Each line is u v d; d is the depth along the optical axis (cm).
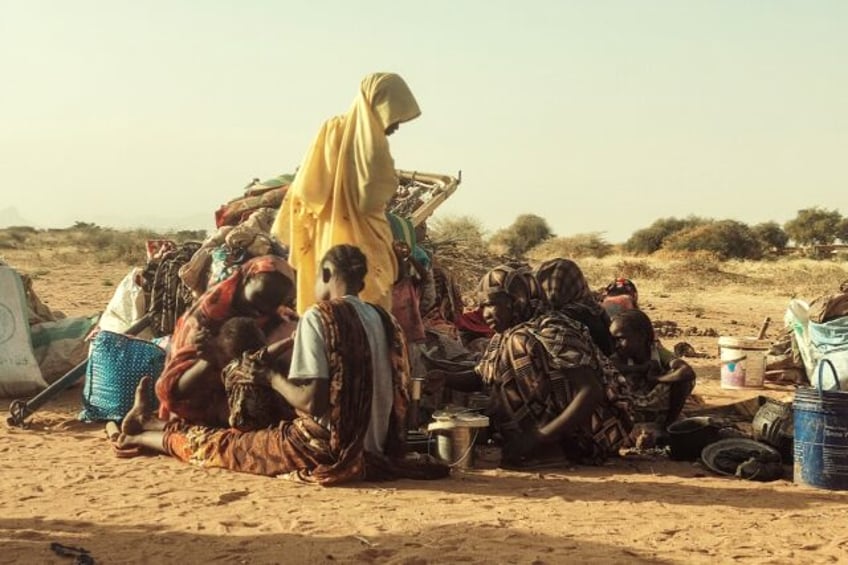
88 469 742
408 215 1144
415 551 546
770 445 809
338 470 690
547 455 793
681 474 777
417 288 949
